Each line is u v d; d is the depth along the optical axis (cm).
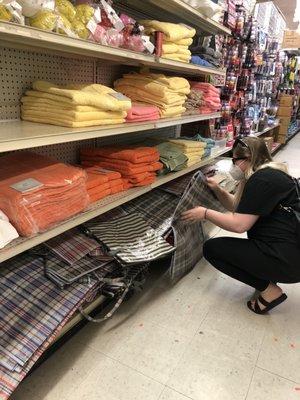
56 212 135
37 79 172
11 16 104
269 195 178
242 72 416
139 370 156
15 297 134
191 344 174
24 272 144
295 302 216
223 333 183
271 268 188
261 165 189
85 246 167
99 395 142
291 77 770
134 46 170
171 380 152
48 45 148
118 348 168
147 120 195
